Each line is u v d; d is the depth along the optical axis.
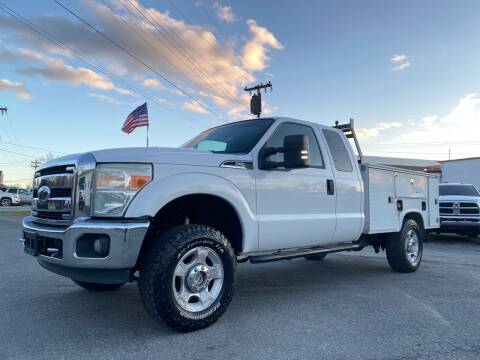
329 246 5.55
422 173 7.36
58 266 3.66
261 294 5.24
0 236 12.00
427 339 3.62
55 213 3.84
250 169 4.35
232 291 3.96
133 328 3.81
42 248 3.82
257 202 4.36
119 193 3.50
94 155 3.60
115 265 3.38
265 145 4.62
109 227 3.36
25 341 3.49
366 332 3.79
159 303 3.46
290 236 4.69
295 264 7.69
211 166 4.02
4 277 6.05
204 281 3.77
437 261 8.17
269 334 3.70
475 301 4.93
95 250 3.41
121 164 3.55
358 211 5.77
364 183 5.96
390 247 6.74
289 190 4.71
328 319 4.17
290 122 5.09
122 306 4.54
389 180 6.45
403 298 5.05
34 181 4.41
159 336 3.61
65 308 4.46
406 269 6.70
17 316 4.17
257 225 4.30
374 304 4.77
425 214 7.40
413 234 6.96
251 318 4.17
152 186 3.58
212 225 4.42
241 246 4.25
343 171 5.62
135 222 3.43
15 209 31.48
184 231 3.69
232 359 3.15
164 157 3.75
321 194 5.14
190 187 3.76
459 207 11.71
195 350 3.31
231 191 4.08
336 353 3.29
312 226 4.95
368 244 6.39
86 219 3.51
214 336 3.63
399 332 3.80
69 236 3.42
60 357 3.16
